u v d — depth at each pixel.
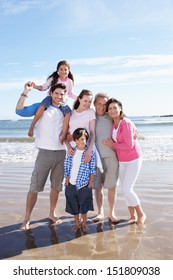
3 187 7.23
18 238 4.37
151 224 4.82
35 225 4.89
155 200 6.05
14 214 5.36
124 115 5.00
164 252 3.84
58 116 4.93
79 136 4.66
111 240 4.25
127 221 5.04
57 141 4.91
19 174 8.81
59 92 4.89
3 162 11.10
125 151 4.93
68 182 4.72
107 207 5.79
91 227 4.80
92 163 4.73
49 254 3.85
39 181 4.90
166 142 17.53
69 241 4.25
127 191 4.89
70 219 5.20
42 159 4.88
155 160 11.05
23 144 18.20
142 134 26.77
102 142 5.04
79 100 4.93
